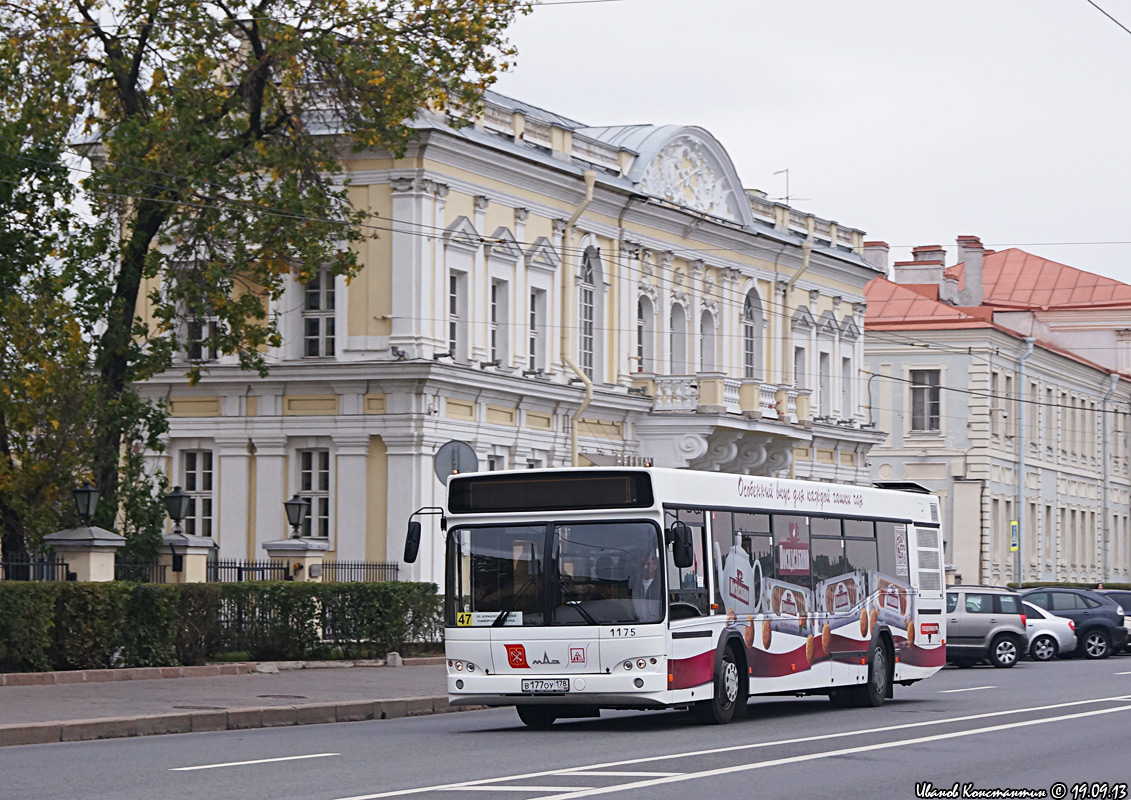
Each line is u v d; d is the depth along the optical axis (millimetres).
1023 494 75688
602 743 19172
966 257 84500
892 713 24484
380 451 40000
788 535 24438
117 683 26703
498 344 43312
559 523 21375
